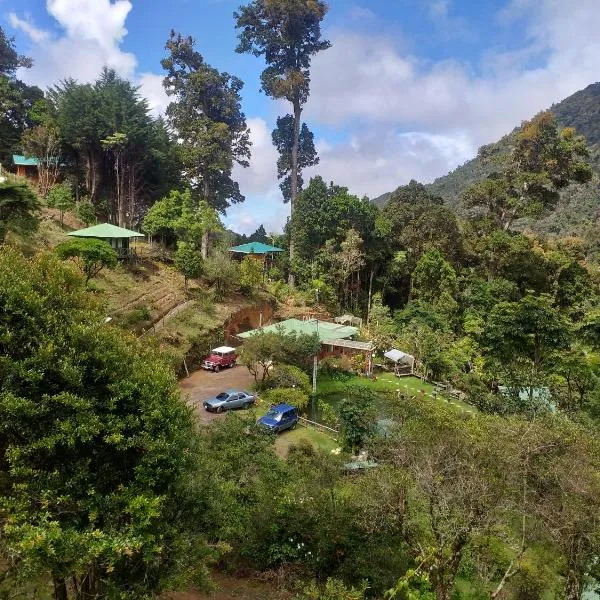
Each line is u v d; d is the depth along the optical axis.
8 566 8.55
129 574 8.82
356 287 56.16
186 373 31.88
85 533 7.50
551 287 51.34
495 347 30.17
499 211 57.62
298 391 29.69
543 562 12.98
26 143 43.88
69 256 28.38
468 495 10.41
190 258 39.88
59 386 8.32
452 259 56.41
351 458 18.36
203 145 50.34
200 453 11.14
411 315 47.03
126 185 49.44
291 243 55.81
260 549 13.91
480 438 11.79
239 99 54.41
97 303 10.30
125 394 8.56
